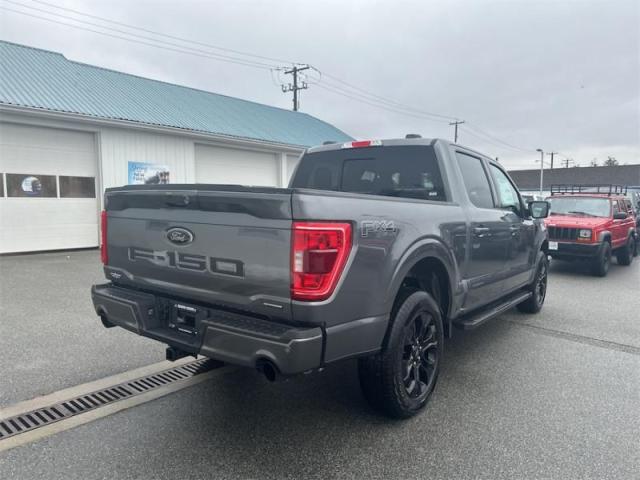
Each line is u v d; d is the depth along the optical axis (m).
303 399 3.87
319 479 2.78
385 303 3.11
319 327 2.71
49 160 11.98
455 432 3.33
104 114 12.60
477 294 4.55
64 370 4.38
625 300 7.90
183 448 3.09
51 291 7.61
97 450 3.05
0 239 11.35
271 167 18.39
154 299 3.43
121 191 3.61
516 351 5.12
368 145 4.73
